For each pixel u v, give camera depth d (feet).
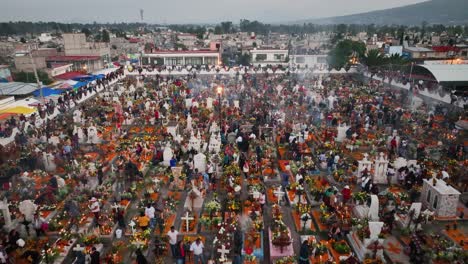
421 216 53.72
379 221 54.80
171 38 500.33
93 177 70.08
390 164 72.02
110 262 46.83
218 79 170.30
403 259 48.08
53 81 163.53
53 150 80.18
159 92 142.10
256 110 111.75
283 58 289.53
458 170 70.54
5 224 54.49
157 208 57.16
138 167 73.20
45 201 61.05
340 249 49.16
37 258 48.11
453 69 144.46
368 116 104.22
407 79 146.00
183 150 85.05
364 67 182.09
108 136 95.61
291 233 54.60
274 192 61.57
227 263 45.47
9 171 69.31
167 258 49.01
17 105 111.55
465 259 46.88
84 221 55.98
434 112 110.01
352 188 67.87
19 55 208.03
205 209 58.90
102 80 159.74
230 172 68.80
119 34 469.16
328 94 134.21
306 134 89.76
